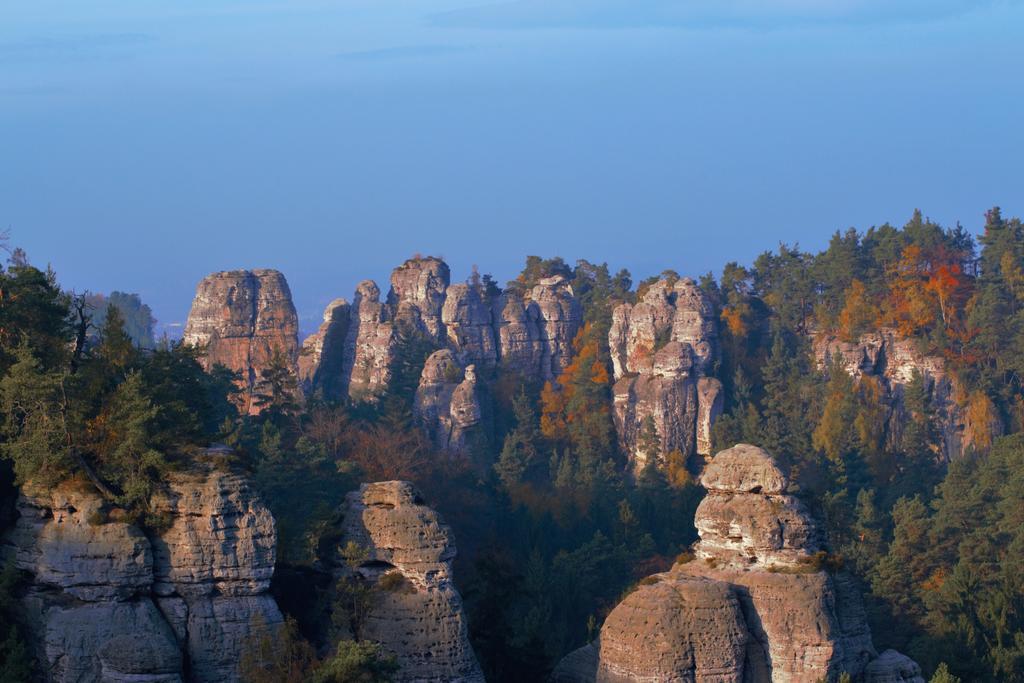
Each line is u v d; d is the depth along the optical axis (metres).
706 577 90.38
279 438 135.25
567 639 129.25
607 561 147.50
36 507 80.06
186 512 79.19
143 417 80.94
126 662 75.56
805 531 89.88
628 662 86.12
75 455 81.06
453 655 82.44
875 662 89.88
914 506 159.12
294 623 79.62
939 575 149.25
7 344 88.12
